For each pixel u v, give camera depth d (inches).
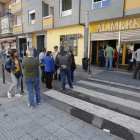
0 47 1043.9
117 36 381.1
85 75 327.0
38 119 130.4
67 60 201.8
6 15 847.7
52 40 574.9
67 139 102.7
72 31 488.7
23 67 148.3
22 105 159.0
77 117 139.2
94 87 236.2
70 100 179.8
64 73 210.5
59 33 538.9
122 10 330.0
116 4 337.7
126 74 329.4
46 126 119.3
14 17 834.8
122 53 471.2
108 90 220.7
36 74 149.7
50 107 156.3
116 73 340.5
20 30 692.1
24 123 123.4
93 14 384.2
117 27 374.9
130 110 153.4
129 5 313.9
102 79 289.9
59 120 129.3
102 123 128.8
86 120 133.9
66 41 516.1
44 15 565.3
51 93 204.8
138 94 203.2
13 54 166.6
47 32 594.2
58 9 485.1
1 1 908.6
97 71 365.4
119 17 339.3
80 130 114.3
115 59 404.8
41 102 169.3
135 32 346.0
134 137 109.4
